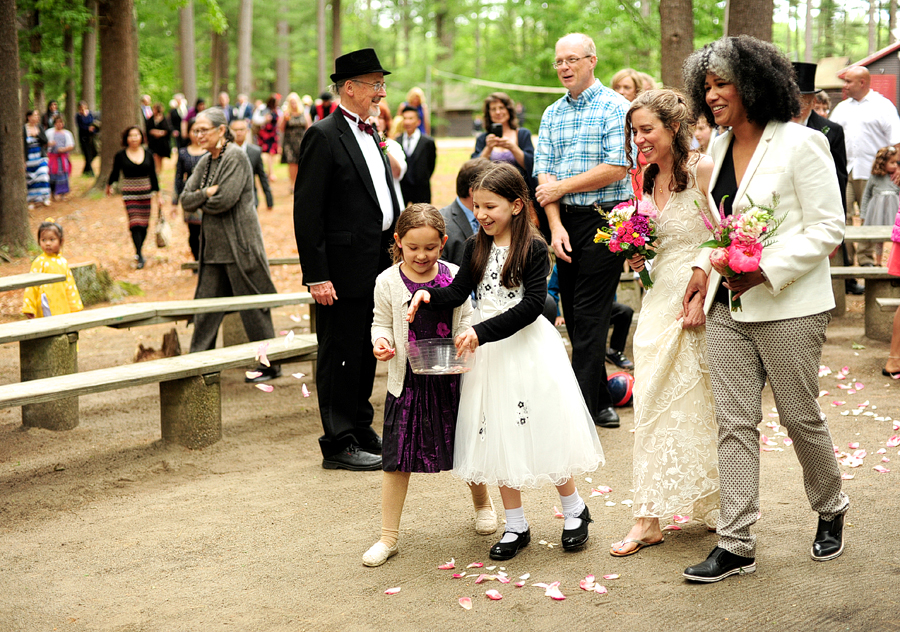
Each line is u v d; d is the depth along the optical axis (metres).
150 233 14.67
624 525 3.86
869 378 6.21
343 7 53.34
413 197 7.80
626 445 5.07
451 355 3.32
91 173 21.27
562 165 5.31
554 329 3.65
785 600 3.03
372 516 4.09
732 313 3.17
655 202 3.59
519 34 40.94
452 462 3.53
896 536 3.55
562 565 3.44
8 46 12.26
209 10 19.28
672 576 3.28
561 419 3.42
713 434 3.45
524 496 4.35
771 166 3.13
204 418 5.19
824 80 16.72
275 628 3.01
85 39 27.12
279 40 47.94
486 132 7.50
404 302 3.58
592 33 23.70
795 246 3.05
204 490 4.52
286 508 4.22
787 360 3.15
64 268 7.07
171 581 3.43
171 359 5.33
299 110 17.36
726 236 3.01
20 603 3.27
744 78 3.07
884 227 7.96
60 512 4.23
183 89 30.66
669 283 3.48
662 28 8.89
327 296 4.70
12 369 7.22
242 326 7.64
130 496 4.44
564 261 5.34
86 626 3.07
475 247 3.59
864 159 9.51
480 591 3.24
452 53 49.78
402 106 8.05
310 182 4.65
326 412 4.83
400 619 3.04
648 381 3.48
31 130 17.03
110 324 5.73
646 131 3.44
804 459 3.31
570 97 5.28
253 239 6.55
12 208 12.73
